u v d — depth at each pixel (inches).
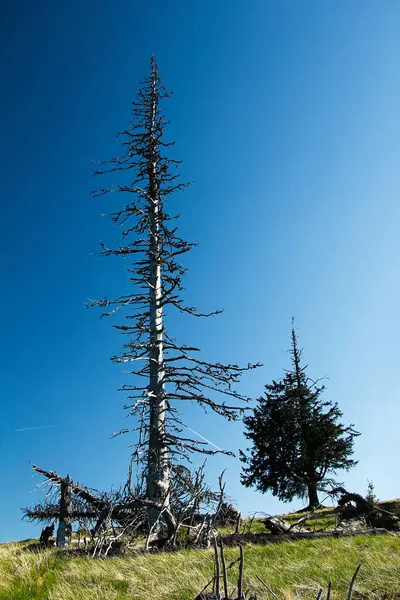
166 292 685.3
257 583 251.3
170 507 538.3
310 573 272.8
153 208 785.6
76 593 255.4
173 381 645.3
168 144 840.9
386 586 234.5
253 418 1443.2
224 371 658.8
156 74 887.7
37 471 523.2
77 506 527.2
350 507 567.8
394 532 481.7
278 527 480.7
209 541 451.5
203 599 196.5
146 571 303.3
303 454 1309.1
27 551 455.2
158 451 592.7
